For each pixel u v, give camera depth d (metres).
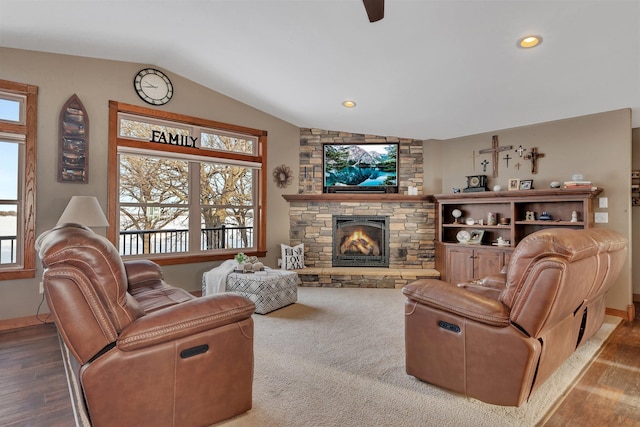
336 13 2.54
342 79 3.64
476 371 1.87
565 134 4.07
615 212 3.64
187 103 4.25
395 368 2.34
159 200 4.23
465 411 1.84
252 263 4.03
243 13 2.71
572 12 2.24
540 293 1.67
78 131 3.50
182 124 4.29
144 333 1.47
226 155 4.66
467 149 5.06
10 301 3.17
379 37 2.76
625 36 2.46
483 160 4.87
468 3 2.24
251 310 1.78
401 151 5.38
